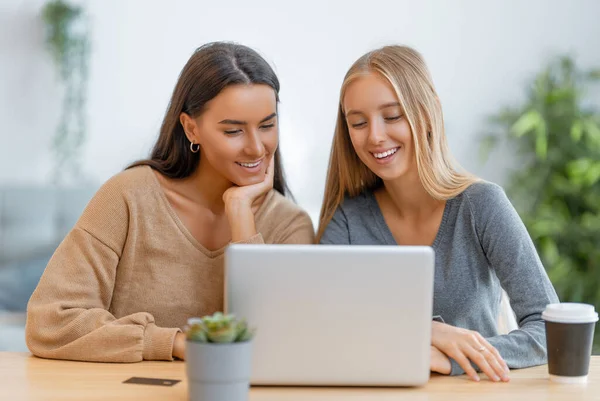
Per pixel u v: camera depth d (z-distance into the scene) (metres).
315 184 4.77
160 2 4.81
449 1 4.75
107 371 1.65
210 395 1.31
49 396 1.43
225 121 1.90
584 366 1.58
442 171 2.00
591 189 4.36
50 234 4.34
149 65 4.82
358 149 2.01
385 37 4.77
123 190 2.01
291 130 4.79
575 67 4.67
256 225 2.09
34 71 4.82
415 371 1.49
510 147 4.63
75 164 4.82
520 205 4.45
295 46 4.80
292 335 1.47
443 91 4.74
